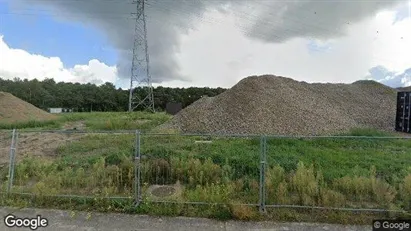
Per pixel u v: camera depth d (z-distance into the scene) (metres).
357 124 16.56
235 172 6.92
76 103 81.62
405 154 8.95
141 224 4.39
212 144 10.32
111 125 19.02
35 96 81.31
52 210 4.86
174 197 5.15
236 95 17.20
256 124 14.13
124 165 6.79
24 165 7.06
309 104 17.09
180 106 41.50
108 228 4.28
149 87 46.38
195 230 4.21
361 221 4.46
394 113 20.91
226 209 4.67
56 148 11.17
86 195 5.33
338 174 6.61
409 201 5.01
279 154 8.67
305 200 4.94
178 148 9.61
